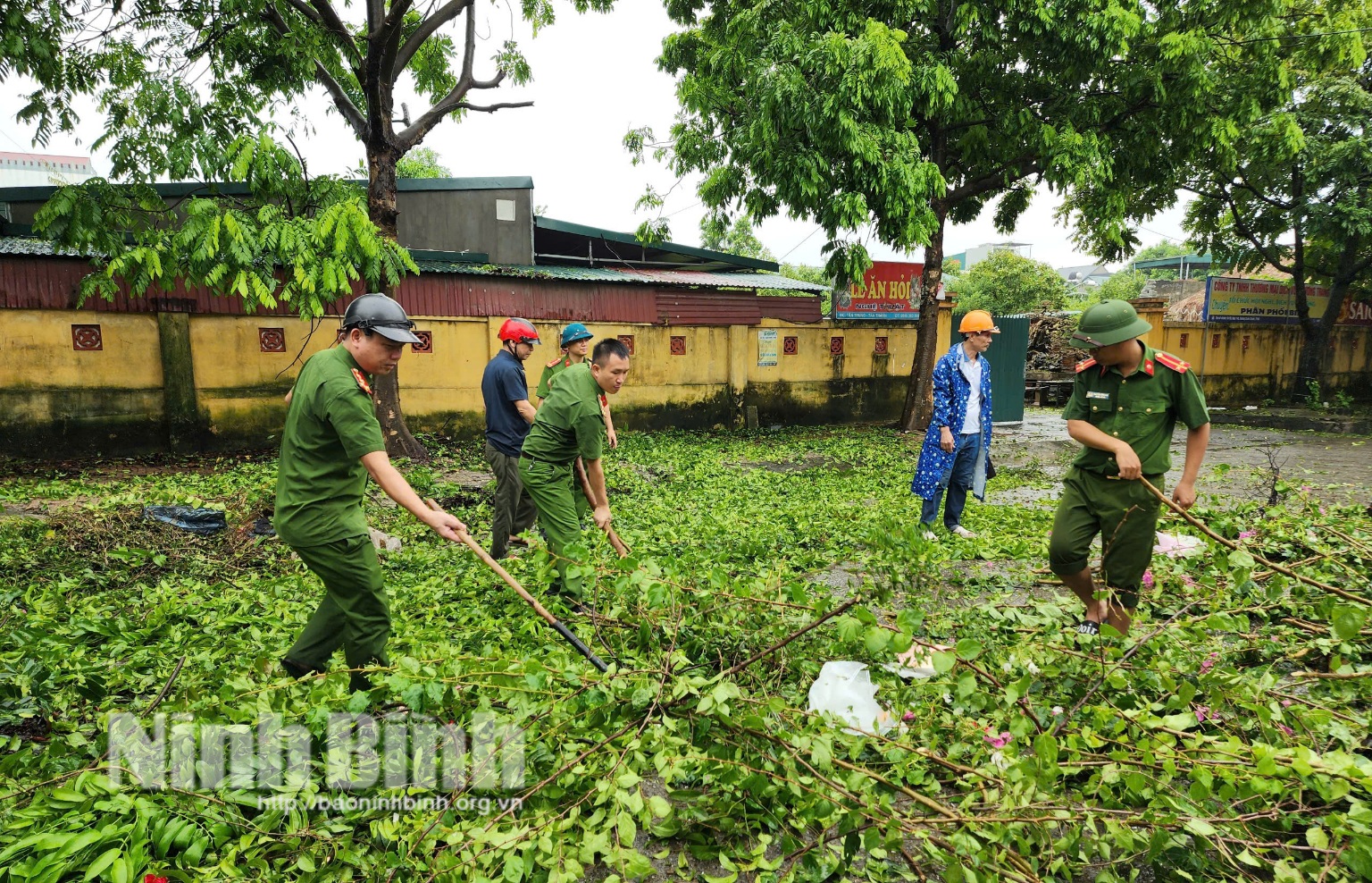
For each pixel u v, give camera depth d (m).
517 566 4.48
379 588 3.14
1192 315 20.56
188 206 7.95
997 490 9.34
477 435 12.20
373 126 9.72
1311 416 17.88
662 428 14.12
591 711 2.56
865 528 6.56
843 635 2.35
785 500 8.38
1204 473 10.09
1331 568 4.36
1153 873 2.36
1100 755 2.45
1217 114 12.88
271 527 6.61
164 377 10.18
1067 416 3.87
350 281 11.12
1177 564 4.62
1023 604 4.52
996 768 2.36
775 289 15.05
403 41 10.99
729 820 2.45
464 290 11.90
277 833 2.36
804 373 15.50
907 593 4.17
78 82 8.46
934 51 12.80
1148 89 12.33
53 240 8.23
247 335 10.62
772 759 2.35
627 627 3.38
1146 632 3.60
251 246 7.77
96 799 2.41
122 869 2.08
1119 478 3.67
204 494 7.83
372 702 2.63
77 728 3.00
